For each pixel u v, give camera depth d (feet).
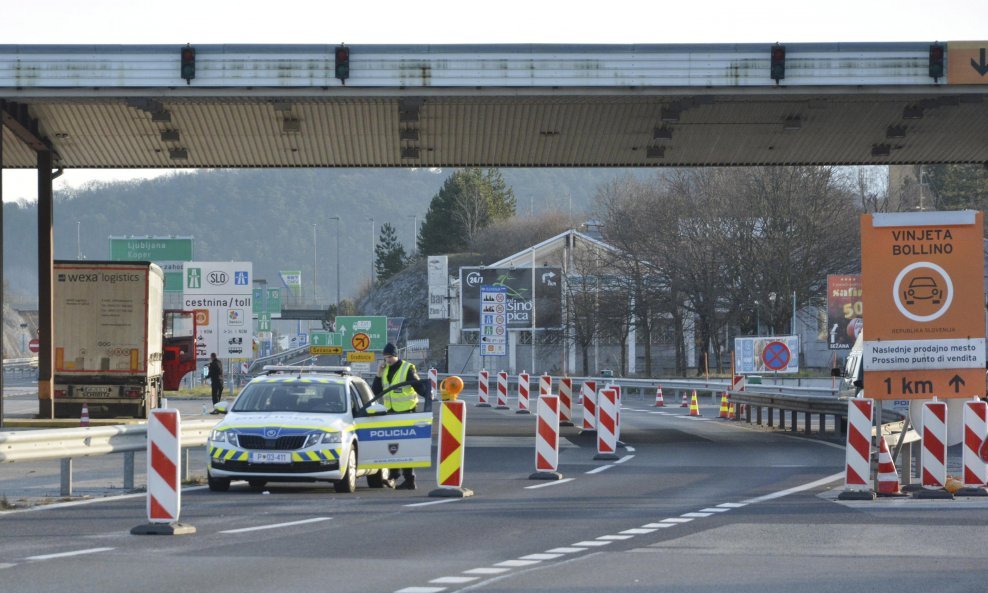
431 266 542.98
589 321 400.67
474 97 134.21
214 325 244.83
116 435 86.33
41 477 101.45
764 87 132.67
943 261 82.79
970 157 179.63
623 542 59.31
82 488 91.25
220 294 244.42
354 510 73.97
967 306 82.79
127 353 185.68
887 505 76.74
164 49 131.13
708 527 65.41
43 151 170.60
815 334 413.39
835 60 132.67
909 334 83.10
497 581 47.32
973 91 133.28
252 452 84.69
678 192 389.60
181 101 136.26
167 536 60.29
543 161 182.19
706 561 53.01
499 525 66.23
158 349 196.13
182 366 257.75
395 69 131.54
